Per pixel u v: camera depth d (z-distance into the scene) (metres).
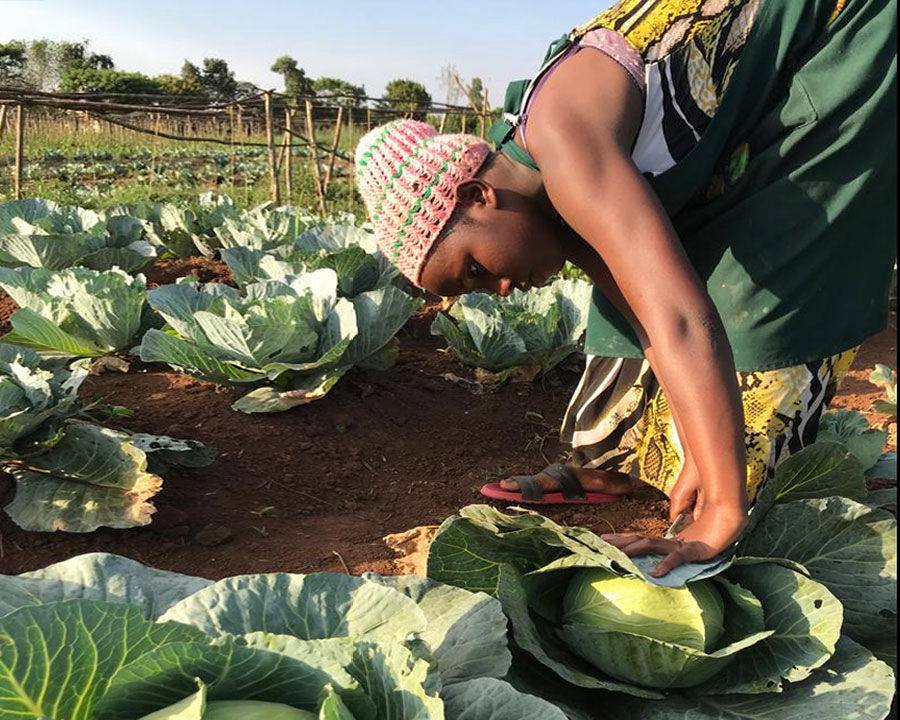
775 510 2.44
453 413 4.75
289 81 85.81
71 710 1.50
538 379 5.32
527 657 2.24
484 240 2.09
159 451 3.48
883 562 2.35
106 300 4.60
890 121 2.17
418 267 2.17
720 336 1.80
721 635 2.14
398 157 2.10
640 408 2.97
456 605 2.08
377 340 4.62
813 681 2.12
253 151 31.83
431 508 3.61
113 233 7.68
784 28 2.09
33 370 3.81
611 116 1.89
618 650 2.09
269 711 1.50
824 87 2.10
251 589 1.84
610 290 2.51
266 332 4.17
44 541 3.03
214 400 4.32
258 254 6.05
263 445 3.94
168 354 4.16
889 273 2.48
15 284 5.23
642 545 2.13
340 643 1.63
